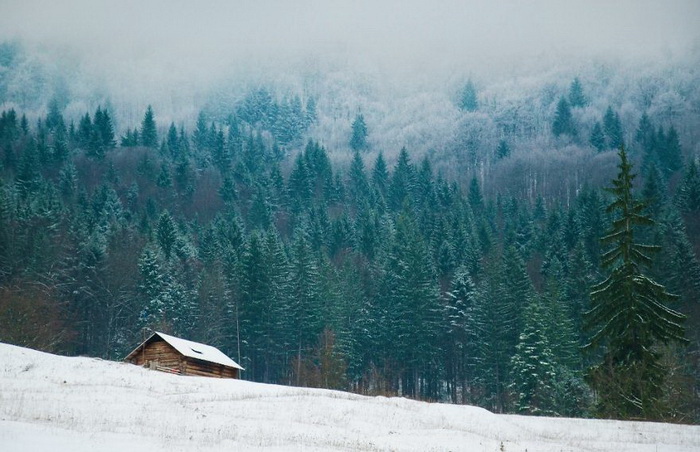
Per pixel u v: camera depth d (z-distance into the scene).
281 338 96.56
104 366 48.56
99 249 97.56
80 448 20.89
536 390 71.44
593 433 35.88
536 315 76.00
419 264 99.44
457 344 97.06
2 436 21.20
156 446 22.73
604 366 47.25
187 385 44.84
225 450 23.19
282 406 37.28
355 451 25.45
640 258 47.31
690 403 58.00
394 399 41.94
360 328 97.44
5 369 43.84
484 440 31.44
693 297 86.81
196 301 97.31
